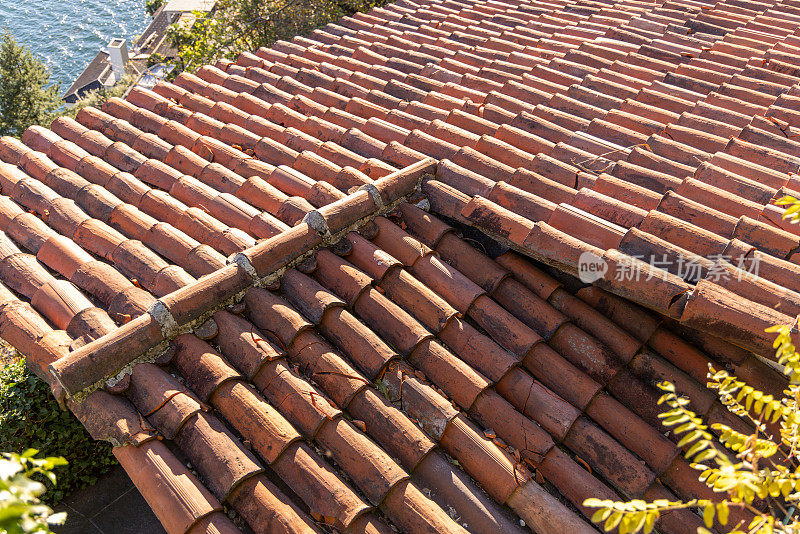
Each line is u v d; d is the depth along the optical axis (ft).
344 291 12.69
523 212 13.85
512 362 11.68
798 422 7.54
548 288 13.16
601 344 12.23
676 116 17.69
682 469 10.75
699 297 10.25
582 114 18.47
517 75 21.94
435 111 18.90
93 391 10.55
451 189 14.61
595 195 13.69
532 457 10.62
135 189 15.61
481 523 9.84
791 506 9.99
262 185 15.58
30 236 14.25
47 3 224.74
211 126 18.99
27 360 11.51
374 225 14.08
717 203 13.29
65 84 183.93
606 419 11.39
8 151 17.72
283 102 20.93
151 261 13.07
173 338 11.35
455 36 25.79
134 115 19.57
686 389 11.62
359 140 17.51
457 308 12.76
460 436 10.68
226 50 43.80
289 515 9.30
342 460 10.18
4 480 5.07
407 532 9.60
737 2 27.22
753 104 18.24
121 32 213.87
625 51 23.43
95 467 15.75
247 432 10.30
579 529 9.62
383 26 28.30
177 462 9.85
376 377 11.48
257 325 11.95
